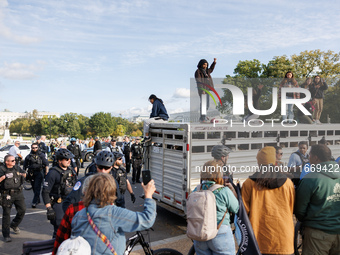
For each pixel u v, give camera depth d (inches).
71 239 82.1
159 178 279.0
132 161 434.9
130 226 85.7
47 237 230.1
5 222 218.5
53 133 5236.2
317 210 110.1
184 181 232.5
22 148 730.2
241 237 109.0
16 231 235.9
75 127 5344.5
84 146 900.0
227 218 110.1
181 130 237.9
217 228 106.3
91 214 85.2
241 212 110.5
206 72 191.0
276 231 109.4
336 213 109.9
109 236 84.3
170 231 237.6
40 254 113.9
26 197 372.2
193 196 108.9
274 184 110.1
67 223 97.9
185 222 261.4
